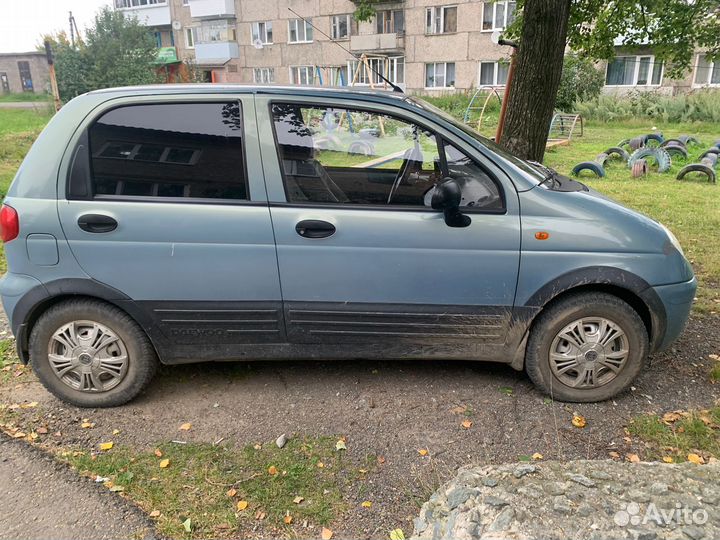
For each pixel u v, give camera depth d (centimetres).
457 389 363
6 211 321
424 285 327
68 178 321
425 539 228
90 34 3606
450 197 305
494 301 330
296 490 274
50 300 334
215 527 252
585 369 340
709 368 390
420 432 319
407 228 321
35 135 1719
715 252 662
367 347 342
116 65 3575
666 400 351
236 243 322
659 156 1372
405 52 3509
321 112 329
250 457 299
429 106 364
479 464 291
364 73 3650
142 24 3897
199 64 4231
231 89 330
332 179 328
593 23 912
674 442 308
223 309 330
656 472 250
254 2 3912
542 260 323
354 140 329
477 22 3228
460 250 323
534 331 339
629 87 3064
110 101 325
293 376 381
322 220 320
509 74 761
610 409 341
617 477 246
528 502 228
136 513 260
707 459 295
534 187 328
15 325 332
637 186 1136
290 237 321
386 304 330
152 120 325
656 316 333
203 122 325
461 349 343
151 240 321
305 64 3891
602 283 325
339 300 329
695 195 1025
